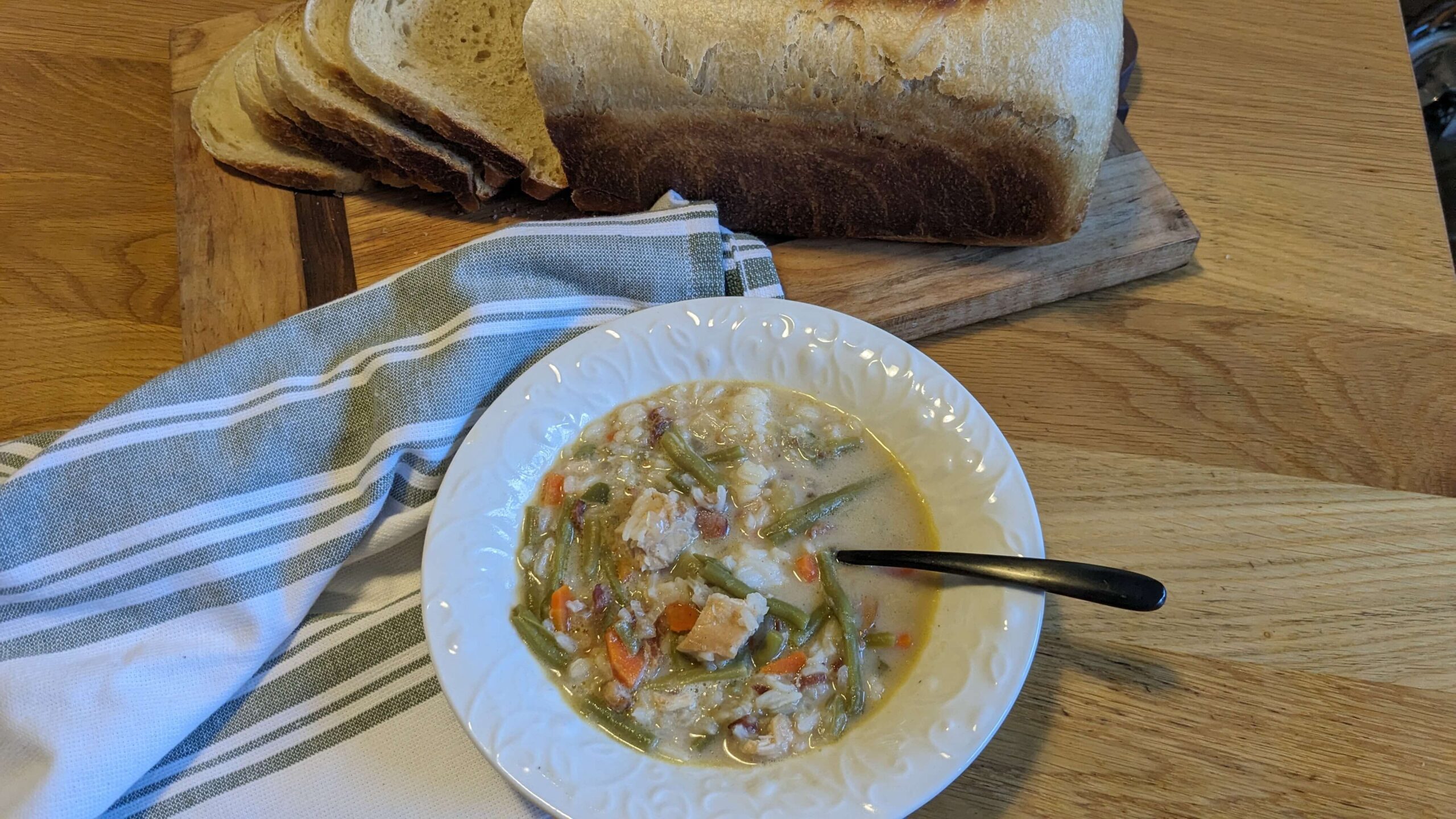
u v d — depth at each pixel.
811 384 0.45
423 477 0.44
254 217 0.56
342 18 0.57
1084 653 0.40
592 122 0.52
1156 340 0.51
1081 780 0.37
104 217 0.58
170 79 0.65
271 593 0.41
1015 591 0.37
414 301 0.47
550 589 0.40
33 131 0.62
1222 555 0.43
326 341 0.46
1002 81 0.47
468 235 0.55
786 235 0.56
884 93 0.48
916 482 0.42
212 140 0.58
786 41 0.48
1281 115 0.60
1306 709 0.39
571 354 0.44
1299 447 0.46
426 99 0.52
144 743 0.37
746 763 0.36
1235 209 0.56
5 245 0.57
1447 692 0.39
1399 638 0.40
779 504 0.42
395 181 0.56
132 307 0.54
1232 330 0.51
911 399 0.43
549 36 0.49
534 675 0.37
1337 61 0.62
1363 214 0.55
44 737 0.36
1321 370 0.49
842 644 0.38
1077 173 0.49
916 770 0.34
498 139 0.54
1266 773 0.37
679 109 0.51
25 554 0.39
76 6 0.69
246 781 0.38
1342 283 0.53
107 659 0.39
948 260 0.53
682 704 0.36
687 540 0.40
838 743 0.36
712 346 0.45
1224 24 0.65
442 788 0.37
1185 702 0.39
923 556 0.38
